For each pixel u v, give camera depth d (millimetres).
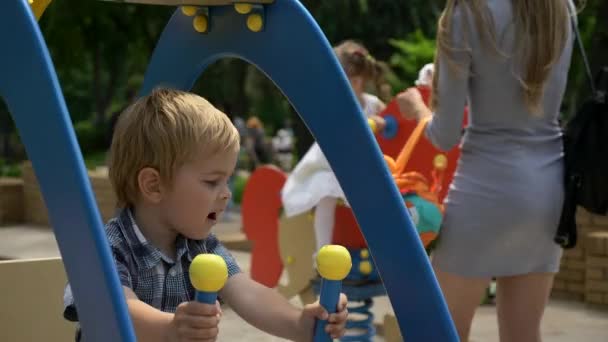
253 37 2018
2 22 1564
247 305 1862
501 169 2584
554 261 2680
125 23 11344
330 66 1909
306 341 1758
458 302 2680
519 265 2625
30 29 1538
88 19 11039
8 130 21141
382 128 3709
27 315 2391
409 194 3105
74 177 1478
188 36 2199
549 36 2529
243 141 14047
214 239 1950
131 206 1801
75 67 11211
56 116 1503
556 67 2625
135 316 1598
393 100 3787
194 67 2203
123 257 1739
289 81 1961
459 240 2633
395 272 1875
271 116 26281
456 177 2684
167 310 1792
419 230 2941
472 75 2596
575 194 2617
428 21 12203
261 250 4734
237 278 1918
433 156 3658
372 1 11930
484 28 2525
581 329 4461
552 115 2664
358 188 1895
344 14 11305
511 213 2566
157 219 1780
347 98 1894
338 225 3574
